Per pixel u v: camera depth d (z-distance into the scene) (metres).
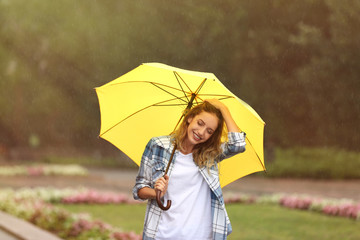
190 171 4.30
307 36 35.81
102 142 62.00
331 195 23.58
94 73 53.06
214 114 4.33
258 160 4.75
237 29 40.56
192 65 43.62
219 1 40.94
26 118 65.06
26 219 14.94
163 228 4.25
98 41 48.75
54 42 51.78
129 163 45.47
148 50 44.91
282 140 44.69
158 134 4.82
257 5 39.22
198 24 42.03
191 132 4.29
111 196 21.42
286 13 38.84
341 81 36.81
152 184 4.35
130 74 4.52
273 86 42.47
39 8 51.00
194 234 4.23
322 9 37.78
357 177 31.45
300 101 42.78
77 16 49.56
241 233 13.70
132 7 45.47
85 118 62.75
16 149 62.03
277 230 14.20
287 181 30.58
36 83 60.56
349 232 13.65
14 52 56.56
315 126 43.34
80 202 20.95
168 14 43.44
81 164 48.16
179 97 4.65
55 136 67.69
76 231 12.58
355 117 39.44
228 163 4.84
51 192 21.30
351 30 33.75
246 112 4.50
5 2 51.38
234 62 42.44
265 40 39.69
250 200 21.12
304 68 37.84
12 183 29.83
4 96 62.50
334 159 34.25
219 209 4.30
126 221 16.20
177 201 4.27
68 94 60.53
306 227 14.65
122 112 4.75
